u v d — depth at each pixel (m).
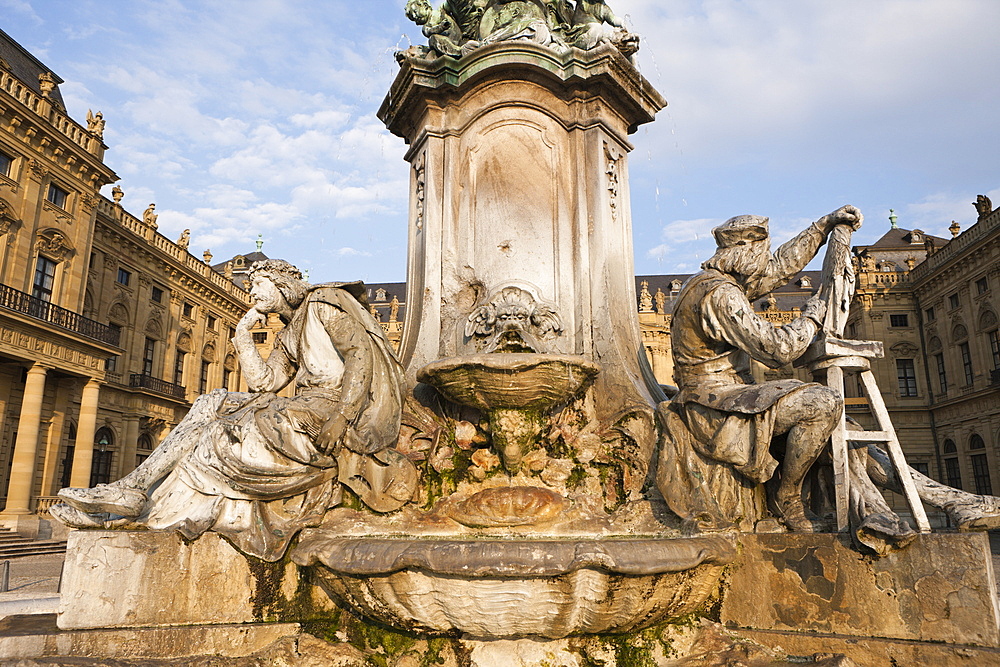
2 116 20.06
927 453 32.38
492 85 4.71
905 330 34.03
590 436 3.89
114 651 2.93
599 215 4.53
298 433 3.38
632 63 4.71
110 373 27.20
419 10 5.09
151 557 3.08
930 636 2.75
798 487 3.22
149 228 30.33
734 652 2.89
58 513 3.02
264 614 3.18
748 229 3.61
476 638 2.90
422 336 4.40
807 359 3.41
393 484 3.59
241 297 38.12
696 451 3.43
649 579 2.64
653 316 39.16
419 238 4.75
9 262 20.30
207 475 3.29
